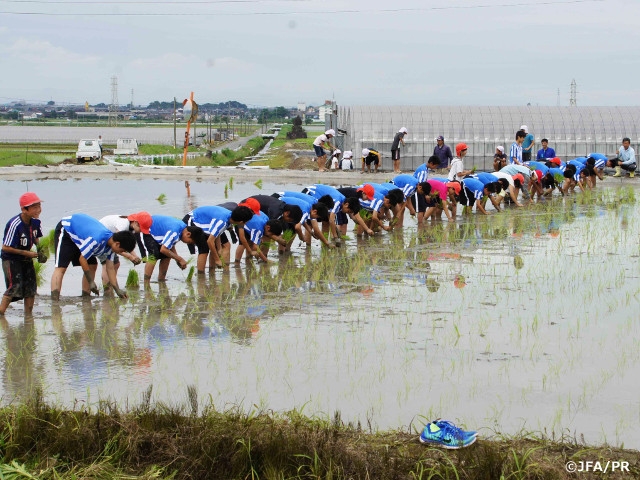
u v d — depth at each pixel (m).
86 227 13.54
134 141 65.25
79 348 10.92
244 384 9.47
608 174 37.94
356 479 7.11
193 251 16.61
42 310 13.05
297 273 15.88
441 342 11.08
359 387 9.35
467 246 18.95
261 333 11.61
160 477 7.21
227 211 16.20
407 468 7.24
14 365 10.20
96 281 15.34
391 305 13.21
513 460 7.24
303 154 72.62
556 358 10.34
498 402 8.87
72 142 90.12
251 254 17.03
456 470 7.09
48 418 8.09
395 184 22.45
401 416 8.50
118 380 9.61
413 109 42.81
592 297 13.60
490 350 10.70
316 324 12.07
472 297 13.72
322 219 18.50
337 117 49.81
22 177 38.88
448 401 8.91
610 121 42.78
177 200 28.05
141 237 15.12
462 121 42.50
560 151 42.72
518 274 15.57
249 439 7.48
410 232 21.31
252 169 40.41
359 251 18.39
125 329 11.88
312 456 7.36
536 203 27.92
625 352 10.56
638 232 20.78
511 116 42.59
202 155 63.88
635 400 8.90
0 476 7.03
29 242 12.62
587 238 19.92
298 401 8.93
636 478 7.03
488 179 25.81
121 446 7.62
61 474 7.25
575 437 7.89
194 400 8.40
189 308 13.13
